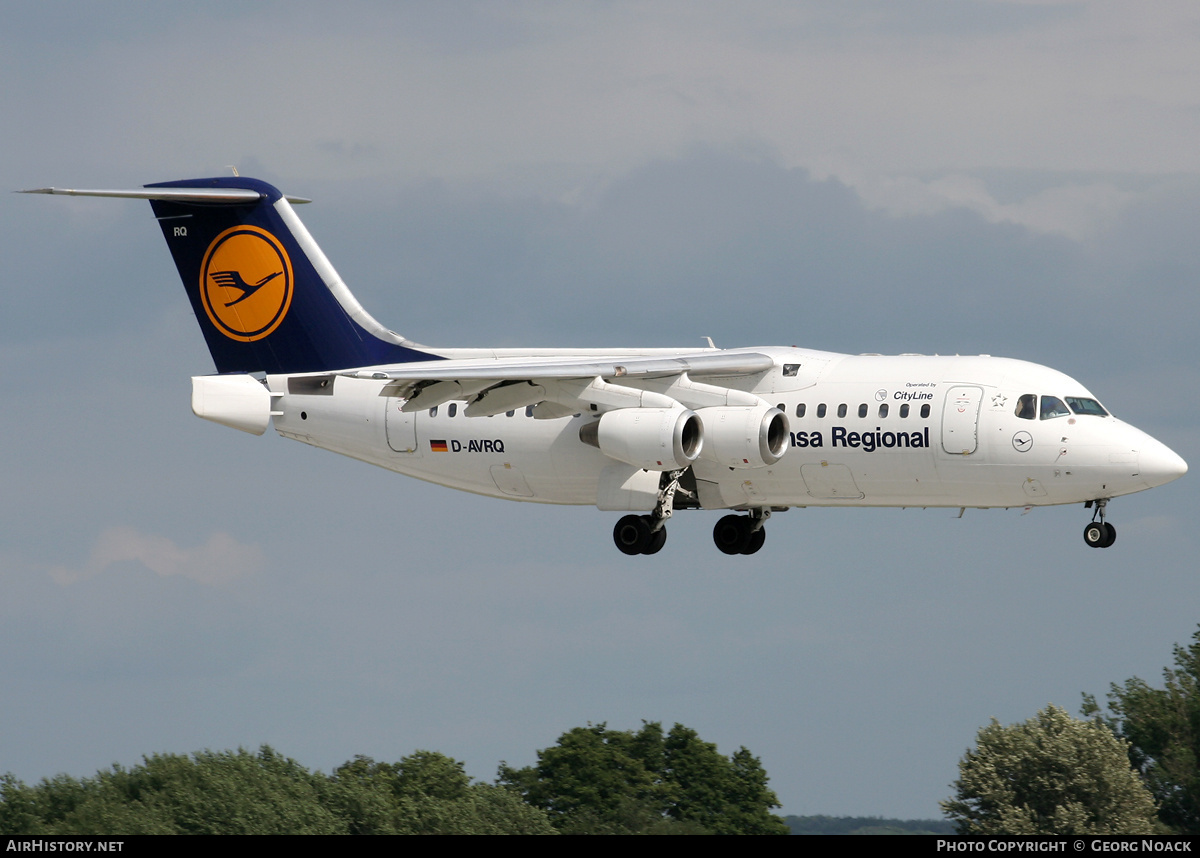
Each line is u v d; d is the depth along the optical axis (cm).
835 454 8025
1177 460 7650
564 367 7756
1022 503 7919
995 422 7769
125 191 8619
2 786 6769
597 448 8394
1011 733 7081
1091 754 6894
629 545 8600
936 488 7962
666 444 7831
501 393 8094
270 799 6675
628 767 7112
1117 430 7725
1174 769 7319
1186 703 7519
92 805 6650
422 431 8769
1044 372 7931
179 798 6656
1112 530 7938
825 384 8094
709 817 6912
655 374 8019
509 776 7175
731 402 8012
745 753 7200
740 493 8381
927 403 7875
